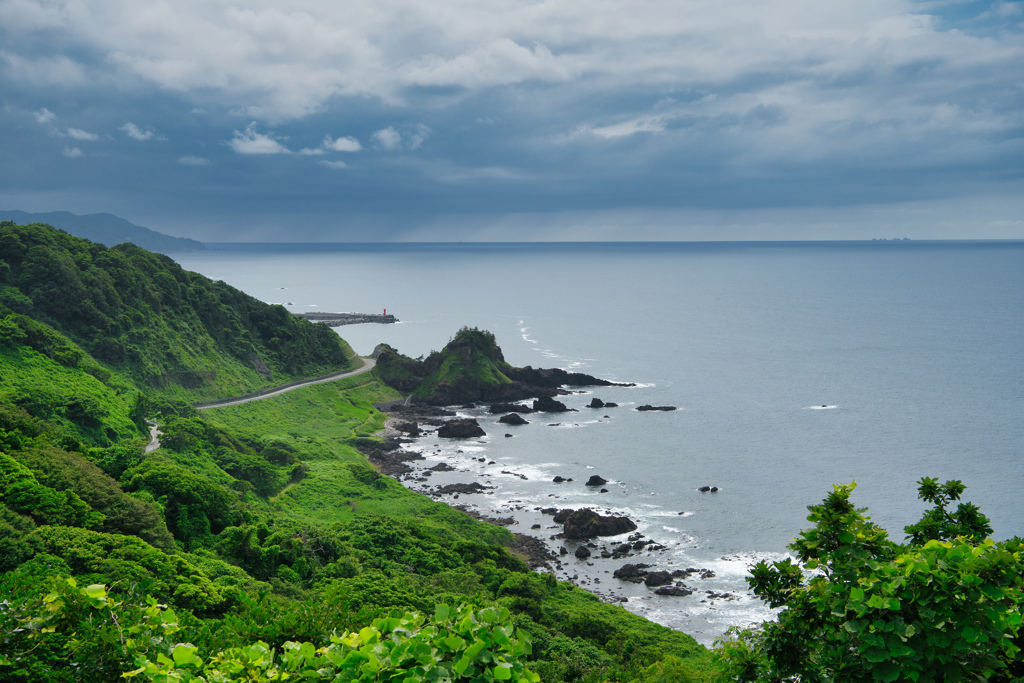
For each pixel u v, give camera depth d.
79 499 61.25
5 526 48.75
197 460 102.25
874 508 111.62
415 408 175.62
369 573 70.38
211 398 154.38
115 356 141.62
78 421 101.00
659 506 113.06
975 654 11.25
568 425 160.62
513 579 76.12
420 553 81.56
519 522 107.06
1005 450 139.00
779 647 12.59
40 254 145.12
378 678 10.71
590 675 48.09
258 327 184.50
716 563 93.69
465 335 191.25
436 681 10.32
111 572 47.91
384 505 105.69
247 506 89.56
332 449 132.00
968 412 168.38
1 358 110.88
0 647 15.62
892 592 11.05
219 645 17.25
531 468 132.12
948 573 11.06
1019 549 11.29
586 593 82.75
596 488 121.19
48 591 17.70
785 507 112.25
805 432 153.50
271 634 16.67
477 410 175.62
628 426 159.62
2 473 59.25
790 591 12.82
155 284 167.00
